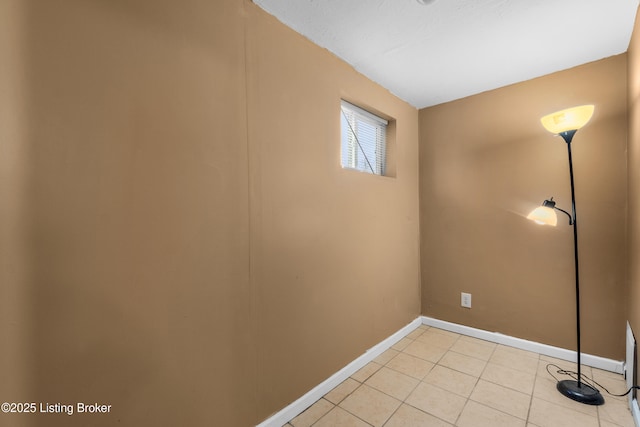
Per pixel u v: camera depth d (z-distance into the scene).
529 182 2.18
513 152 2.25
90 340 0.89
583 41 1.70
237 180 1.30
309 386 1.63
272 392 1.44
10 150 0.76
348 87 1.94
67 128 0.85
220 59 1.24
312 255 1.66
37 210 0.80
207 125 1.19
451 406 1.58
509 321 2.29
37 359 0.80
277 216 1.47
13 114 0.77
